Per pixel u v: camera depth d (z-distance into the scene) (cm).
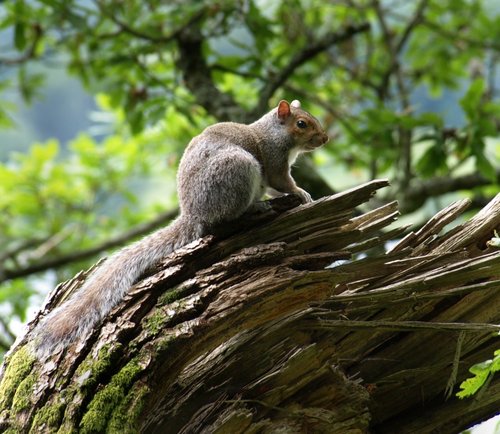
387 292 836
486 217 896
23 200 2150
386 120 1580
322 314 826
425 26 2192
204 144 1018
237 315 779
